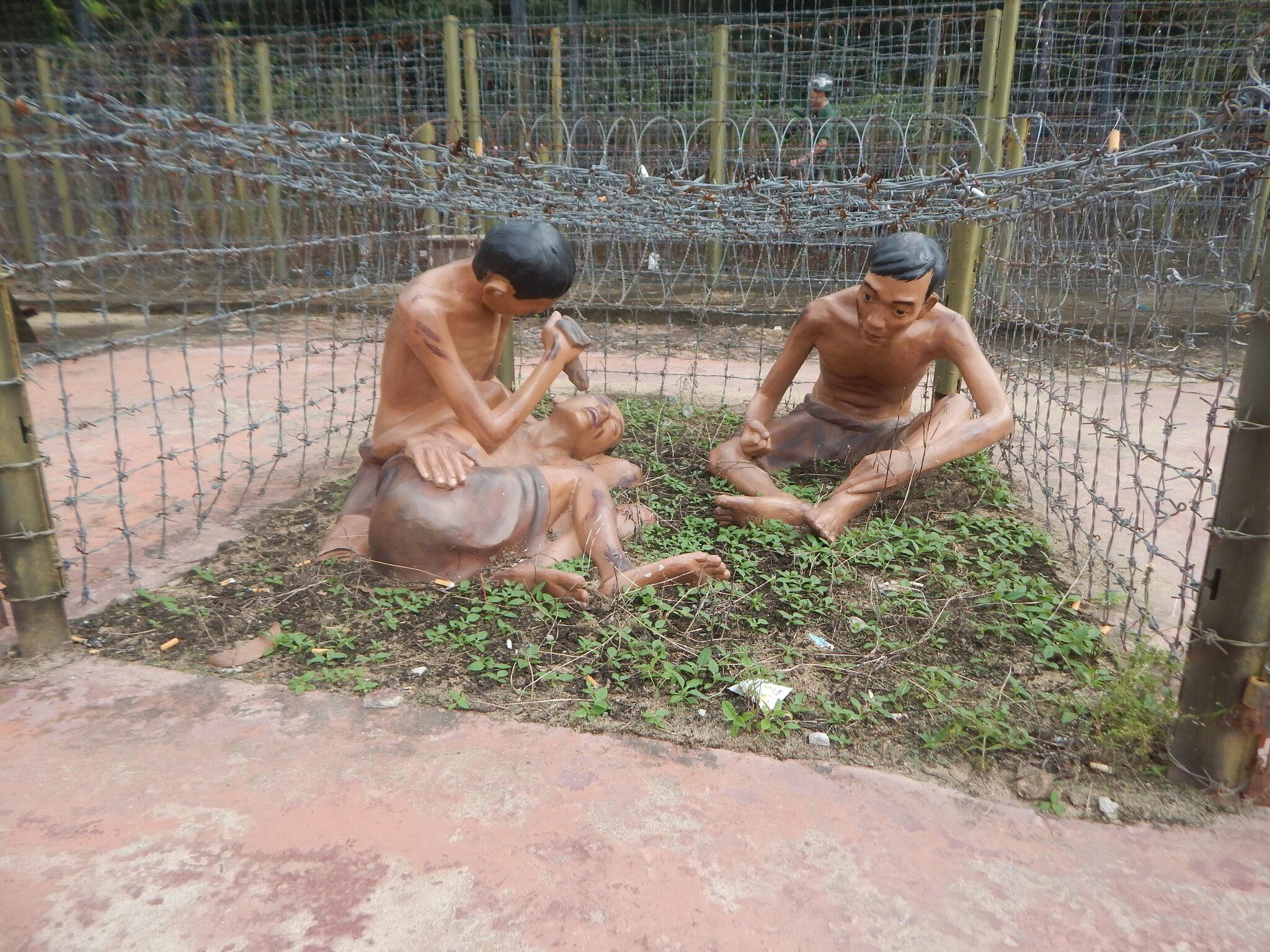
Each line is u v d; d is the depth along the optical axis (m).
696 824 2.40
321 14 12.75
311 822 2.38
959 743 2.73
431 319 3.62
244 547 4.14
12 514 3.04
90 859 2.25
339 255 7.18
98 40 13.60
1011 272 6.12
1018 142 5.98
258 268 9.30
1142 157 3.12
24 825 2.36
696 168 10.88
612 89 11.57
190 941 2.02
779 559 4.00
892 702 2.93
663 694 2.95
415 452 3.65
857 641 3.32
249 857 2.26
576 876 2.22
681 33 11.43
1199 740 2.51
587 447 4.45
